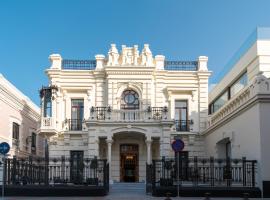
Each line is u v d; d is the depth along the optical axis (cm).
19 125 3531
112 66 3253
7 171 2228
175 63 3422
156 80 3350
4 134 3166
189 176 2420
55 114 3253
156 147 3105
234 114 2477
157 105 3325
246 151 2284
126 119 2994
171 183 2169
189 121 3344
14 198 2045
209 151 3158
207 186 2120
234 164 2345
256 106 2123
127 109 3238
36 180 2311
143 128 2962
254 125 2150
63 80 3331
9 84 3300
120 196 2159
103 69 3319
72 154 3250
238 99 2469
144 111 3006
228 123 2656
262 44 2705
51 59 3356
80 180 2330
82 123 3291
